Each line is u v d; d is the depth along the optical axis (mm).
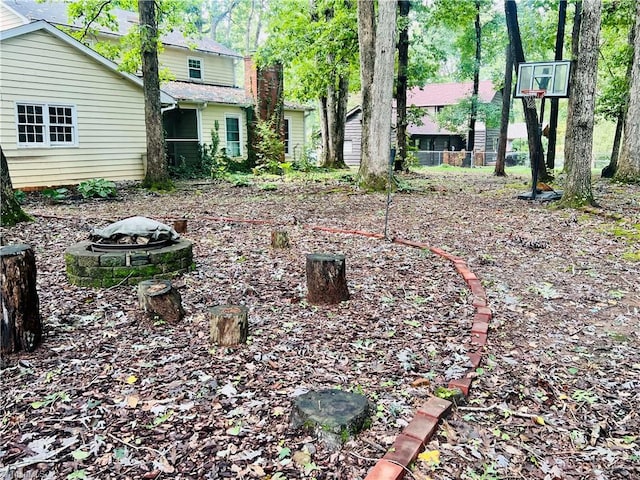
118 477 2006
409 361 3074
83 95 13211
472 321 3750
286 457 2111
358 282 4715
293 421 2316
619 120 16734
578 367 3109
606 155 30875
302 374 2906
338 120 21266
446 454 2170
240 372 2924
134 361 3068
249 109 20094
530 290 4609
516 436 2357
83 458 2121
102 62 13484
